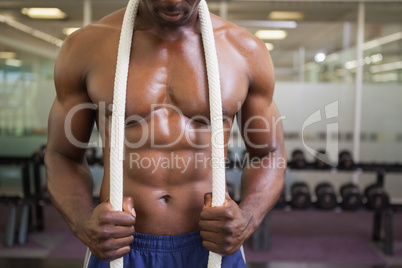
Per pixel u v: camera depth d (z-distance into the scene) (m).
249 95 0.79
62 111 0.77
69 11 4.12
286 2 3.94
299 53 4.29
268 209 0.76
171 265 0.75
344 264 2.59
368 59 4.21
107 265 0.76
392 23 4.16
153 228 0.74
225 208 0.63
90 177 0.81
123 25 0.67
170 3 0.58
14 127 4.20
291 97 4.20
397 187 4.29
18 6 4.05
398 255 2.79
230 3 4.01
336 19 4.21
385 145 4.22
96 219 0.62
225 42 0.75
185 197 0.74
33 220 3.47
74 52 0.74
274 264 2.57
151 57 0.71
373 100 4.21
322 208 2.90
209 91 0.68
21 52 4.15
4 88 4.17
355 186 3.00
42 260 2.57
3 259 2.59
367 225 3.55
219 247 0.64
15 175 4.28
